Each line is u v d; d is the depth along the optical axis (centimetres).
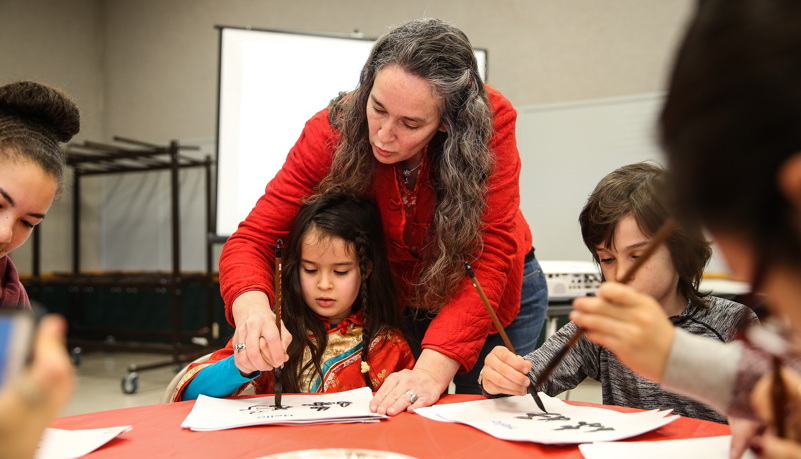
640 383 107
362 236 116
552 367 75
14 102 85
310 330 118
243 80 302
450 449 65
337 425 75
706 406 102
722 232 30
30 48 416
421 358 96
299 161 111
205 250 419
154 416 79
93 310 441
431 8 376
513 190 107
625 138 325
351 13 394
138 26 452
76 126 94
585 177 334
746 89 27
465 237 100
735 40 27
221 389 91
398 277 127
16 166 82
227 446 66
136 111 451
